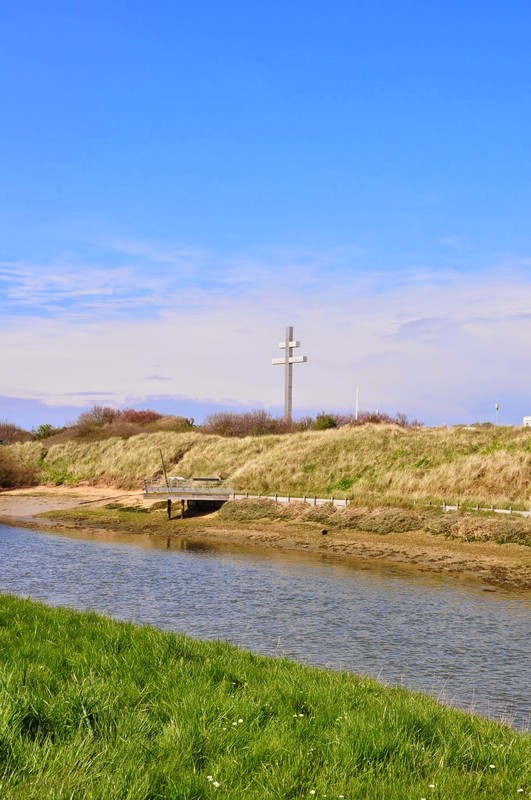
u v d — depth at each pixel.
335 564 31.88
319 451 56.81
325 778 6.11
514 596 24.86
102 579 27.25
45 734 6.52
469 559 31.88
